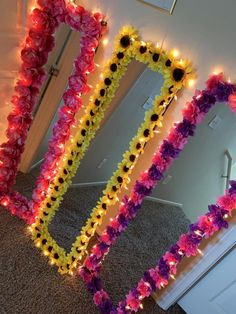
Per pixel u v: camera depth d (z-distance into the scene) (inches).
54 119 96.6
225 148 86.8
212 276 79.9
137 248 100.2
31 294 78.7
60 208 100.5
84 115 79.3
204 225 70.2
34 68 79.4
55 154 83.1
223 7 61.7
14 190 100.1
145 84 77.1
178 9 65.7
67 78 88.0
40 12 74.0
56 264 86.9
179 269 83.7
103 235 81.8
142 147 74.2
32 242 89.8
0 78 85.0
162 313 88.0
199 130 82.8
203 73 67.2
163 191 101.3
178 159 92.1
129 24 71.6
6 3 73.7
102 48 77.4
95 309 82.2
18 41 81.2
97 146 91.6
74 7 72.4
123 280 91.4
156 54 67.3
